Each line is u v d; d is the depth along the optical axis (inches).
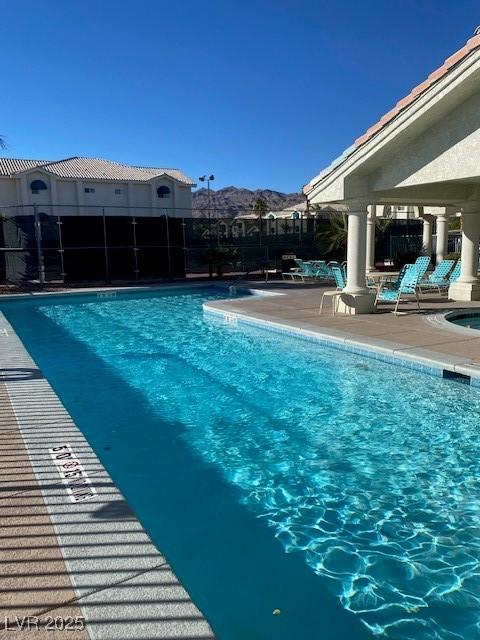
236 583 127.2
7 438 180.5
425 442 211.8
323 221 1062.4
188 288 816.3
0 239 860.6
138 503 167.6
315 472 188.1
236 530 151.2
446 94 310.2
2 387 244.7
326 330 379.9
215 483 181.0
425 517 157.4
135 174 2103.8
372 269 835.4
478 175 316.8
